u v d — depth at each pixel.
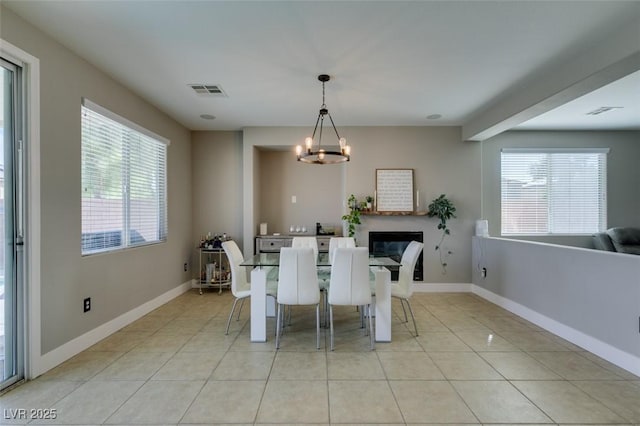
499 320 3.61
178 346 2.88
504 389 2.17
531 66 2.95
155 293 4.04
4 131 2.17
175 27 2.34
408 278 3.24
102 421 1.83
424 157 5.01
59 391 2.13
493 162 5.31
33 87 2.29
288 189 5.73
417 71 3.05
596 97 3.81
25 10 2.12
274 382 2.26
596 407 1.96
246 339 3.06
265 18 2.24
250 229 5.03
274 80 3.25
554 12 2.16
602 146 5.32
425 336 3.13
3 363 2.16
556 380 2.29
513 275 3.90
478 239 4.77
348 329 3.35
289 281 2.88
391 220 5.00
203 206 5.21
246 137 4.99
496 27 2.34
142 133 3.74
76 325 2.70
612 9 2.13
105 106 3.09
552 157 5.36
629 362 2.41
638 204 5.34
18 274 2.23
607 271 2.59
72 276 2.65
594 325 2.72
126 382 2.25
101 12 2.15
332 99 3.81
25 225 2.25
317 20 2.26
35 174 2.29
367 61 2.86
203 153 5.21
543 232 5.32
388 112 4.30
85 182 2.89
